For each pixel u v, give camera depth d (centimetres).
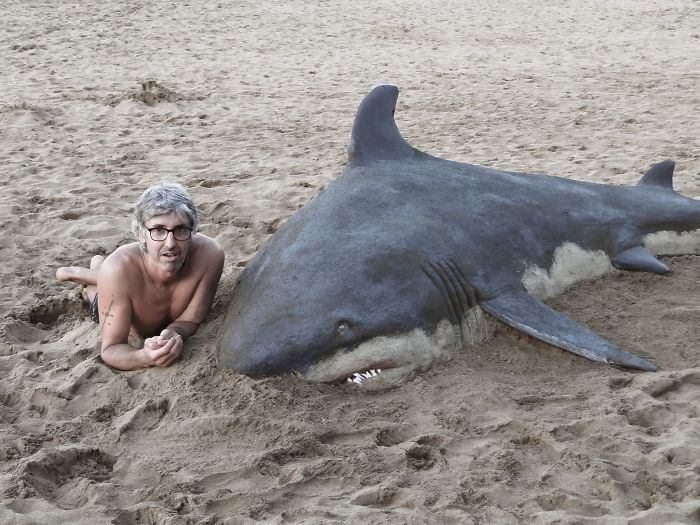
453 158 656
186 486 266
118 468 280
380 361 317
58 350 358
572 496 254
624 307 370
